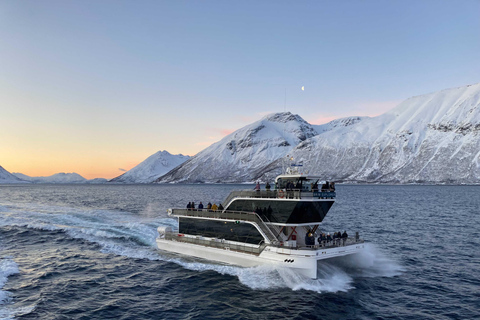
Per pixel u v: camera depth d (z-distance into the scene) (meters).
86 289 25.42
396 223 60.03
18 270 29.64
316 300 23.19
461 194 159.62
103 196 147.75
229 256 29.83
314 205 28.06
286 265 25.97
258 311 21.62
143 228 47.56
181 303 22.97
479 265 32.66
